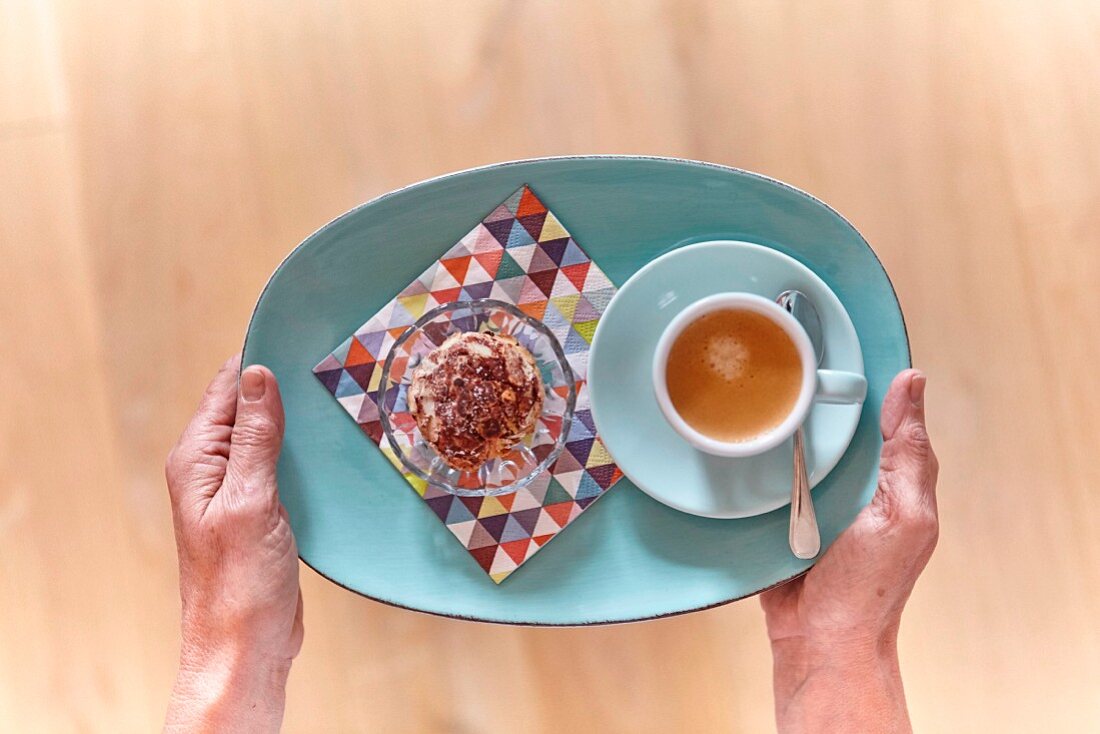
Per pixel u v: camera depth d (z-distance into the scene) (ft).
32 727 2.66
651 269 2.22
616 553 2.29
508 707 2.67
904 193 2.61
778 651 2.44
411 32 2.59
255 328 2.24
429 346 2.29
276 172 2.59
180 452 2.31
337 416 2.28
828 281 2.25
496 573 2.28
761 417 2.19
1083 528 2.63
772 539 2.26
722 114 2.60
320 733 2.65
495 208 2.26
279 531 2.24
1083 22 2.60
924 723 2.67
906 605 2.68
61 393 2.63
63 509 2.64
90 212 2.61
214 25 2.59
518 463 2.30
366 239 2.25
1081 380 2.62
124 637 2.66
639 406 2.24
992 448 2.64
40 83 2.60
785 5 2.60
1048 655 2.64
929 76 2.60
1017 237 2.62
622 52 2.60
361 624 2.66
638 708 2.67
